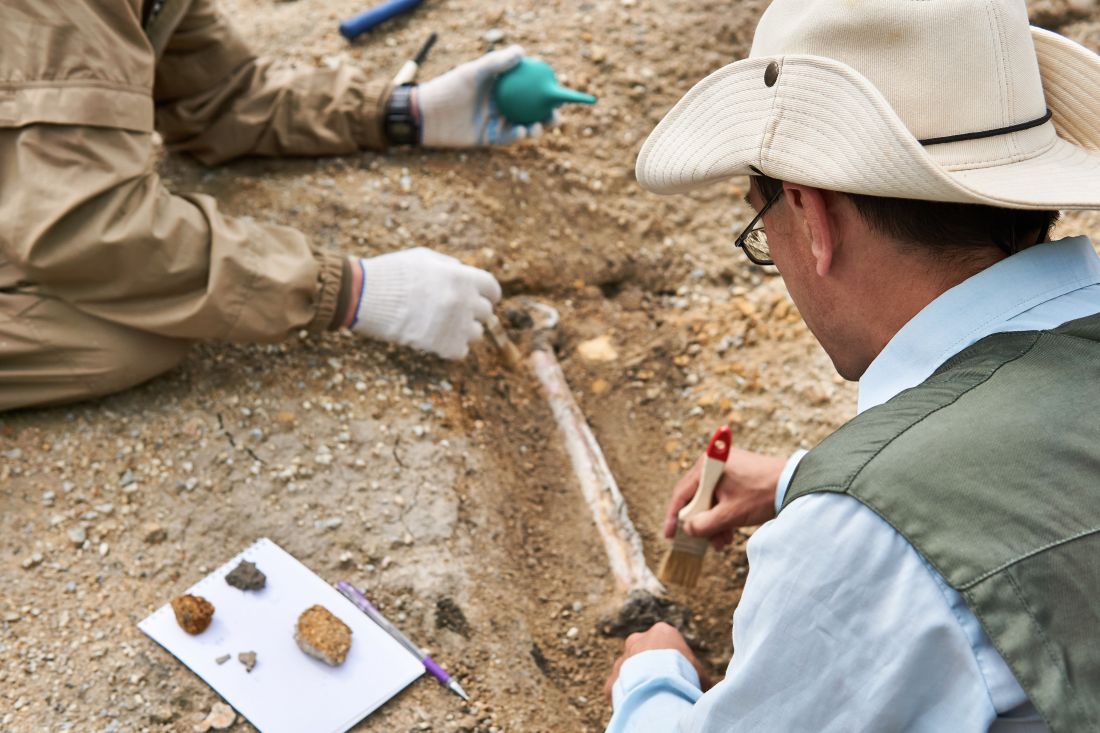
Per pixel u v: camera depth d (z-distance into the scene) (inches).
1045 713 31.7
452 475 80.4
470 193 100.1
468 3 120.8
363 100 99.2
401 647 68.7
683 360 94.0
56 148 69.9
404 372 86.2
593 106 110.0
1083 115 43.9
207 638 68.0
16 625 67.9
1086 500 33.4
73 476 75.4
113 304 75.2
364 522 76.0
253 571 70.7
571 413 88.4
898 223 38.8
